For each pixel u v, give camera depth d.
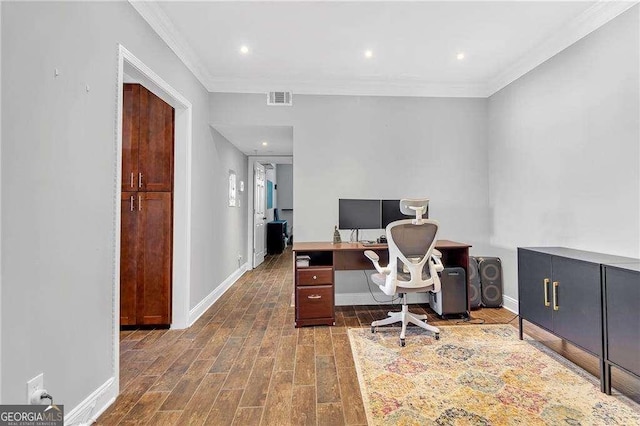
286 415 1.70
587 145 2.50
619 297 1.76
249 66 3.30
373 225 3.49
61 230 1.45
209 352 2.46
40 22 1.33
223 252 4.25
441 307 3.18
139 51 2.15
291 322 3.12
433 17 2.47
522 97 3.27
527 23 2.55
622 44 2.21
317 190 3.72
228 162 4.51
